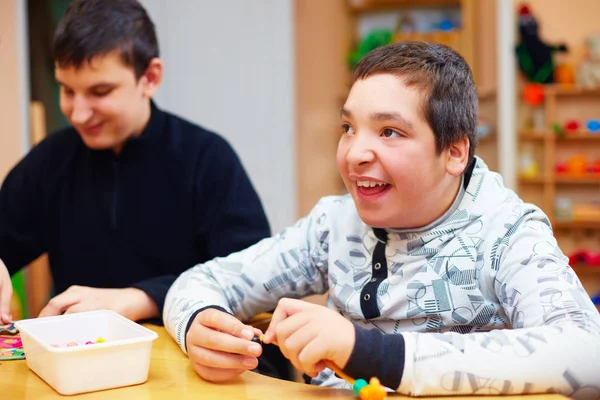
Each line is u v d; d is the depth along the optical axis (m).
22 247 1.50
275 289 1.04
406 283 0.88
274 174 2.99
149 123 1.44
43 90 2.61
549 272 0.78
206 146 1.46
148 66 1.38
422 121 0.82
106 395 0.73
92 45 1.25
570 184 3.92
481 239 0.87
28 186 1.50
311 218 1.07
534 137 3.89
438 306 0.87
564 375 0.67
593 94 3.87
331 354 0.69
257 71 2.96
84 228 1.45
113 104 1.30
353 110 0.83
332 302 0.99
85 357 0.73
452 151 0.87
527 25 3.83
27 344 0.81
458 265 0.87
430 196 0.85
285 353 0.72
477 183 0.90
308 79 3.70
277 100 2.97
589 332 0.70
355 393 0.68
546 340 0.68
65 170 1.48
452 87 0.85
